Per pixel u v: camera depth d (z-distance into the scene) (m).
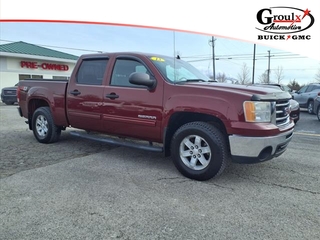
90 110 4.48
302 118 11.07
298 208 2.73
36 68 22.48
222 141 3.30
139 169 3.92
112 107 4.18
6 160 4.31
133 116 3.96
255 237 2.21
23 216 2.53
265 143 3.11
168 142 3.81
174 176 3.63
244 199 2.93
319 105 9.98
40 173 3.71
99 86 4.38
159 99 3.72
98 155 4.66
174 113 3.58
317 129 8.02
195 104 3.40
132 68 4.11
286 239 2.19
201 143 3.47
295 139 6.34
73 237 2.20
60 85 4.99
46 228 2.33
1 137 6.18
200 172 3.42
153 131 3.82
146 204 2.79
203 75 4.70
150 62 3.91
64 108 4.93
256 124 3.11
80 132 5.02
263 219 2.50
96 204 2.78
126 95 4.02
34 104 5.75
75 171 3.81
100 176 3.61
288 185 3.34
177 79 3.91
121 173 3.74
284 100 3.57
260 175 3.70
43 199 2.89
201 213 2.61
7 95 16.81
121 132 4.21
